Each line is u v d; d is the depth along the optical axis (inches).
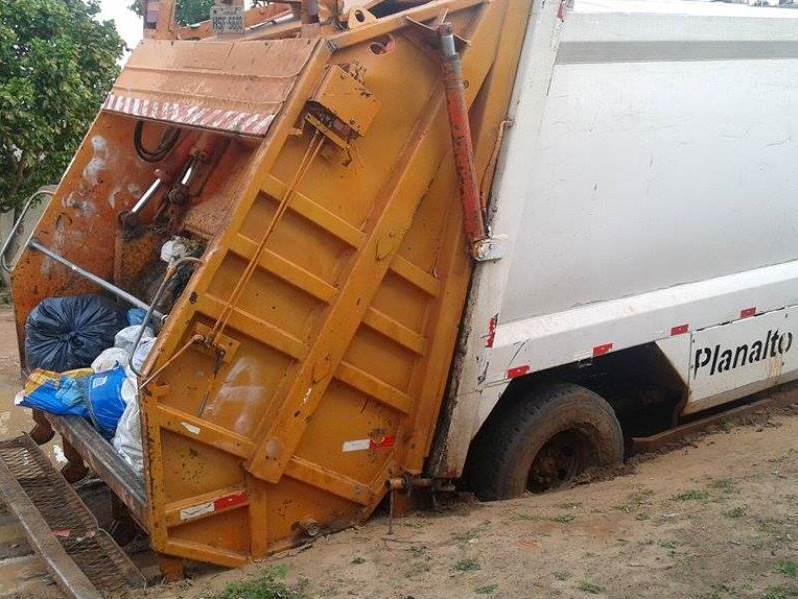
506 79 153.6
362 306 148.3
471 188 150.9
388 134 147.6
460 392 160.9
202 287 134.1
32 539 152.8
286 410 144.4
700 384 211.3
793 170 219.6
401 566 143.2
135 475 148.4
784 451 200.1
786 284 226.7
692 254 202.4
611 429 192.7
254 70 150.8
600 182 176.4
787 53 205.6
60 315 194.2
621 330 187.9
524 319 173.2
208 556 143.5
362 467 158.9
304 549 152.4
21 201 442.9
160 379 134.5
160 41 192.4
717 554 139.8
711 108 193.5
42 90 421.4
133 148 205.0
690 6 196.1
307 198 141.4
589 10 163.5
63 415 174.4
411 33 145.8
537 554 144.5
